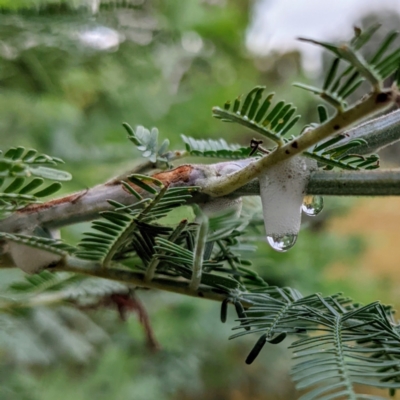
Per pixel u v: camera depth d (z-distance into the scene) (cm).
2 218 17
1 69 28
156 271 18
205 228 15
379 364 15
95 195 17
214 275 17
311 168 16
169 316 45
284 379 58
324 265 53
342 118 14
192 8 49
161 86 52
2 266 18
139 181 16
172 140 46
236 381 56
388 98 14
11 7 23
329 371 14
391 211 74
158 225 17
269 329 16
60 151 40
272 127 15
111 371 40
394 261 68
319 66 57
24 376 35
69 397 37
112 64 36
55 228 18
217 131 50
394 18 61
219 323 46
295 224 16
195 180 17
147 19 37
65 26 24
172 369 40
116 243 17
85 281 21
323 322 16
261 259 39
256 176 16
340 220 65
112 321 40
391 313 18
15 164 15
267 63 71
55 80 32
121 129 45
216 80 59
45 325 33
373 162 16
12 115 40
